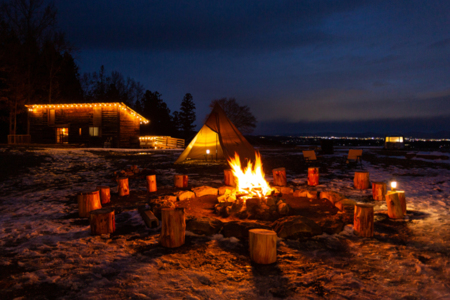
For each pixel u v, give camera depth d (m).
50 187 8.41
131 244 4.07
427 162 13.23
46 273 3.22
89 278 3.10
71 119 23.05
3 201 6.80
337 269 3.29
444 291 2.84
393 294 2.79
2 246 4.04
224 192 7.05
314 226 4.36
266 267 3.35
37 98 30.72
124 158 14.71
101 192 6.43
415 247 3.91
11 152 14.98
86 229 4.74
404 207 5.36
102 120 22.62
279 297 2.73
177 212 3.94
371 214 4.27
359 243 4.06
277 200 5.70
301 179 9.41
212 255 3.69
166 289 2.87
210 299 2.70
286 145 29.27
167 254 3.72
